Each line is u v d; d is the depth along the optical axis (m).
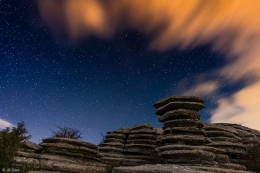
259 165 16.20
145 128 23.03
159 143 21.14
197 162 12.63
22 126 9.02
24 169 10.61
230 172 10.84
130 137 22.86
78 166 13.84
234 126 24.64
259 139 21.39
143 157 20.19
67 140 15.09
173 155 13.48
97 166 15.63
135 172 10.11
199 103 14.91
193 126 14.59
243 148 18.44
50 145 14.62
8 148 8.36
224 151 14.99
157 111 16.42
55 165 12.92
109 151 21.55
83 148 15.12
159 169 9.41
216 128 19.12
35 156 13.37
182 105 14.95
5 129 8.78
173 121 14.85
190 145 14.07
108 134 23.83
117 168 11.37
